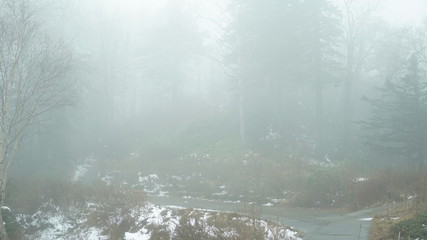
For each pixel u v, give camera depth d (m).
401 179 18.20
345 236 11.79
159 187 26.86
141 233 15.02
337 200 19.11
